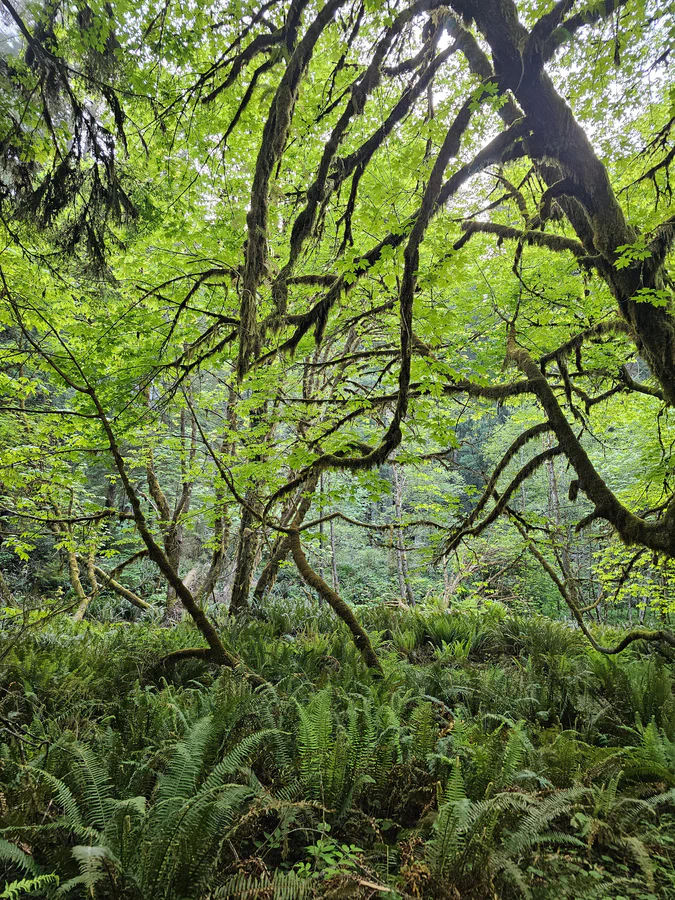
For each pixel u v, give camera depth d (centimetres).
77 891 219
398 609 1141
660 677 477
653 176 468
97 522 721
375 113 584
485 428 1955
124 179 434
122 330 652
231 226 596
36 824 253
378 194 445
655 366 414
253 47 413
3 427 718
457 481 1942
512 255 683
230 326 705
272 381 670
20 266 562
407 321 365
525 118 358
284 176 634
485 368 642
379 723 373
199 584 1433
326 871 229
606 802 277
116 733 354
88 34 348
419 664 751
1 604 891
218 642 525
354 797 309
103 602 1386
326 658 650
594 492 459
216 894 209
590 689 512
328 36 472
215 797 254
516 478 547
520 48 343
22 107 343
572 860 247
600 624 1019
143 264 675
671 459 650
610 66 420
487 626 850
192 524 987
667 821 290
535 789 308
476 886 222
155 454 1071
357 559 2111
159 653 580
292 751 347
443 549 733
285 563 1090
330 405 724
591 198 384
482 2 337
